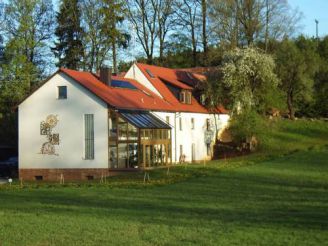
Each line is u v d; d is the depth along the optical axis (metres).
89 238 17.55
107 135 48.28
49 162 50.22
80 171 49.03
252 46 63.38
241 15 67.44
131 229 18.83
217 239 16.94
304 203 25.27
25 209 24.80
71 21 67.56
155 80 61.09
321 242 16.28
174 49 76.88
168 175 41.34
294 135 66.56
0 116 60.19
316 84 75.56
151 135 49.22
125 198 28.69
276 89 64.56
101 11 67.19
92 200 28.08
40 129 50.62
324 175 37.62
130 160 47.62
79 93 49.31
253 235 17.41
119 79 56.62
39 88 50.66
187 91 61.88
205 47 73.69
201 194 29.66
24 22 60.06
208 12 69.12
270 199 26.92
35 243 17.03
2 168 56.59
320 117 76.00
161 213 22.48
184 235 17.64
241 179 36.66
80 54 67.75
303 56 71.44
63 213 23.05
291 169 41.62
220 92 62.69
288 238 16.89
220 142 64.75
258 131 61.44
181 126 58.25
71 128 49.53
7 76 59.41
